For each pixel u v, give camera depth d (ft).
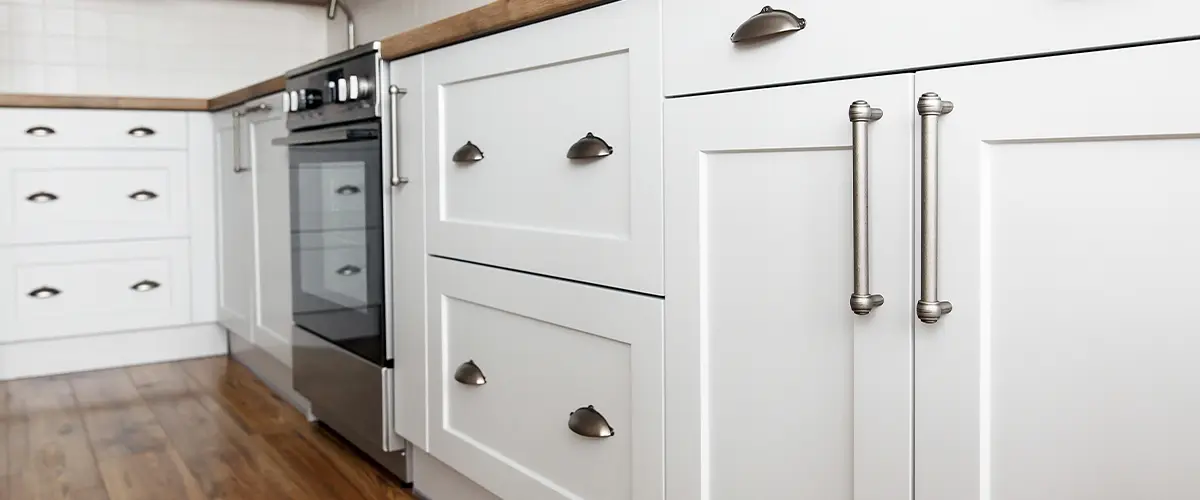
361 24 12.82
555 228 5.21
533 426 5.50
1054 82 2.94
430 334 6.50
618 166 4.71
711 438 4.27
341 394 7.82
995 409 3.19
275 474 7.42
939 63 3.23
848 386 3.65
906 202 3.36
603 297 4.82
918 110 3.16
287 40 14.08
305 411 9.27
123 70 12.91
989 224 3.15
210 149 11.85
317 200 8.11
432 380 6.51
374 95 6.89
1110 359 2.90
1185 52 2.66
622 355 4.76
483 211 5.88
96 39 12.71
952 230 3.23
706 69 4.11
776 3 3.79
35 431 8.63
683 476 4.41
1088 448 2.97
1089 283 2.93
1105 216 2.88
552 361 5.30
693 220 4.23
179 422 8.96
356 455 7.94
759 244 3.96
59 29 12.48
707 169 4.19
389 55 6.72
